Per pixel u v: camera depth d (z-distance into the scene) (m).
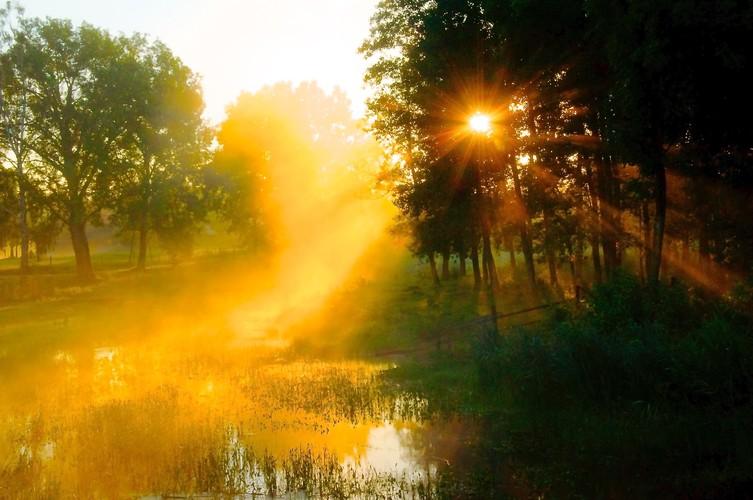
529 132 27.53
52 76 55.94
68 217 59.91
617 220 26.80
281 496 9.12
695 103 15.90
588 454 10.30
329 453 10.98
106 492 9.42
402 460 10.54
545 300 28.75
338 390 16.23
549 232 29.48
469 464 10.17
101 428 12.77
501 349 15.30
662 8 14.34
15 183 57.69
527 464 10.04
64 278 55.25
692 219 22.91
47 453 11.37
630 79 16.22
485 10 24.34
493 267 32.75
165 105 60.72
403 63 31.17
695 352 12.20
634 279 17.33
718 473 9.23
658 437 10.75
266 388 16.75
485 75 26.80
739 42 14.23
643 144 17.88
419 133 31.50
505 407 13.70
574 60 22.72
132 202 61.00
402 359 22.06
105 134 58.09
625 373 12.77
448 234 33.81
